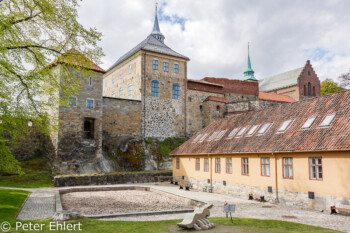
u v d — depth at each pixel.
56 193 23.80
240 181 23.33
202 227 11.70
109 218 15.09
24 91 16.16
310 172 17.41
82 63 17.48
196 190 28.38
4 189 24.09
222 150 25.48
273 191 19.91
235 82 58.41
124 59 51.81
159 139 47.31
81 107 37.16
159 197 23.73
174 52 52.59
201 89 53.88
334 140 16.03
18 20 15.02
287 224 12.52
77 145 36.31
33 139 37.84
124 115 44.44
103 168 37.12
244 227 11.94
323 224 12.91
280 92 76.88
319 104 20.52
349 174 14.94
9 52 15.24
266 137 21.89
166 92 49.47
